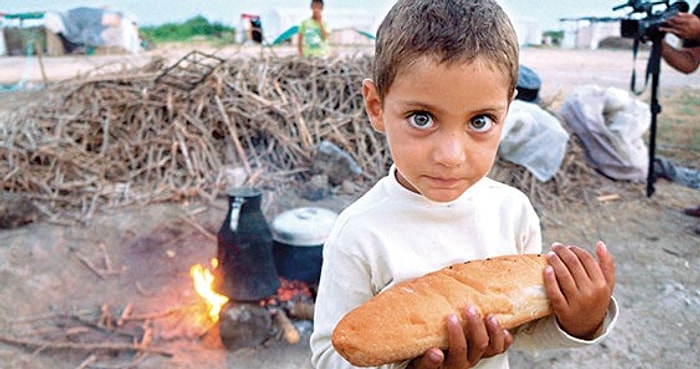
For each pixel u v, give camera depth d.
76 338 2.81
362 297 0.96
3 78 10.27
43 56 14.10
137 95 4.98
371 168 4.91
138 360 2.64
